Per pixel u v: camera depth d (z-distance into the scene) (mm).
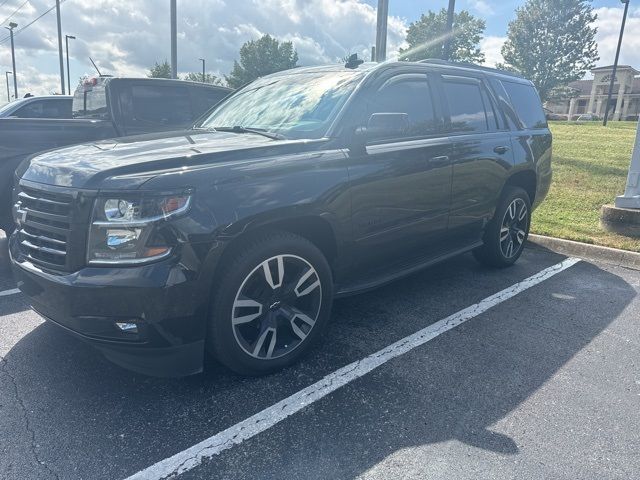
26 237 2955
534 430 2629
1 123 4980
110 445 2506
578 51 47719
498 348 3529
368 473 2322
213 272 2695
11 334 3678
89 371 3188
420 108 4062
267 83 4484
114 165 2711
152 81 6914
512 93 5293
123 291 2508
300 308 3273
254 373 3092
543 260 5719
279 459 2414
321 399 2900
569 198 8344
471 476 2301
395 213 3689
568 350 3512
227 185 2756
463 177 4309
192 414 2760
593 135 19688
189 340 2711
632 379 3137
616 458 2424
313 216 3105
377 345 3562
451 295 4555
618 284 4887
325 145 3283
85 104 7312
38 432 2596
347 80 3754
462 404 2855
